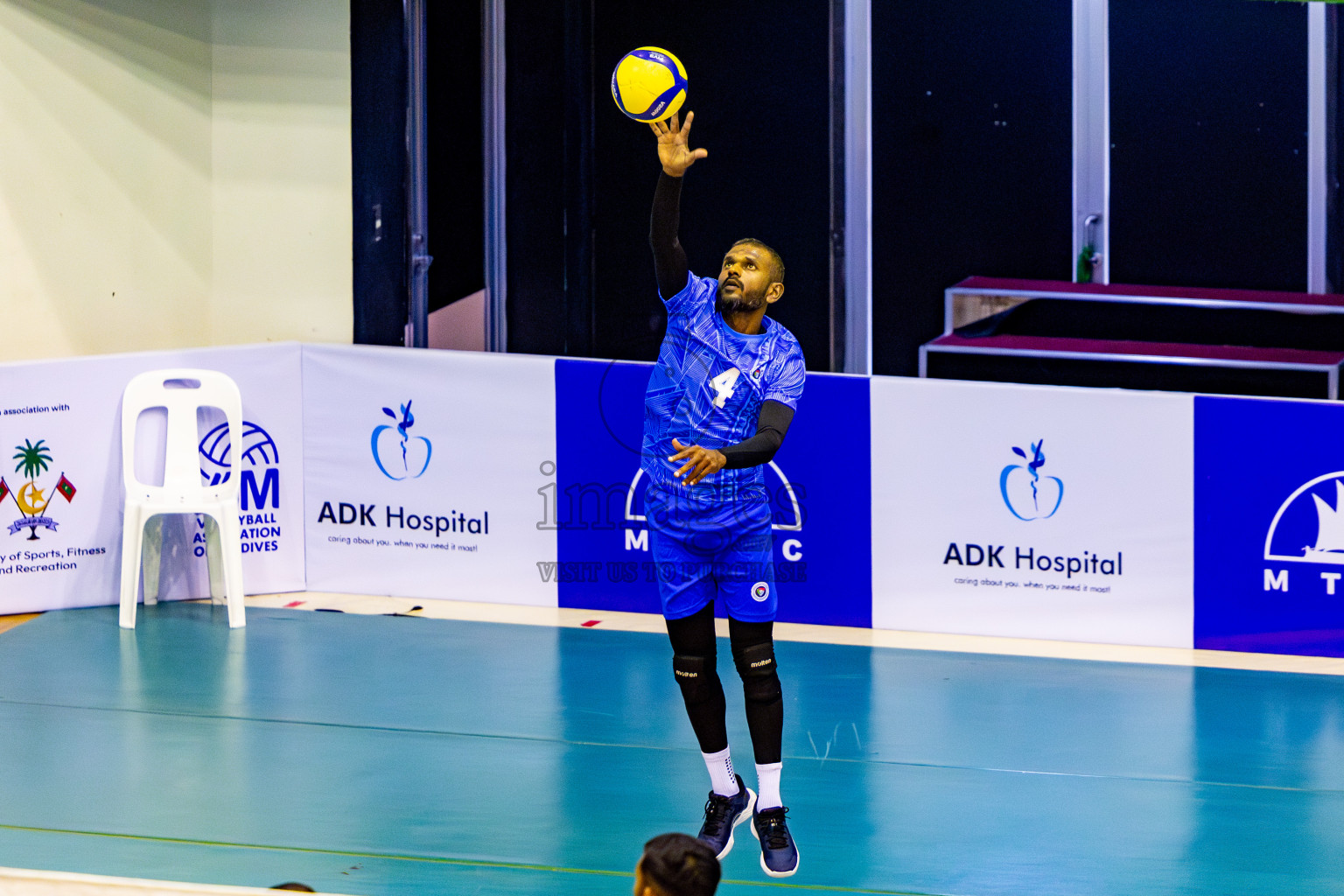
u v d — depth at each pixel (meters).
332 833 8.82
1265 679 12.08
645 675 12.11
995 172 16.17
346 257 15.78
